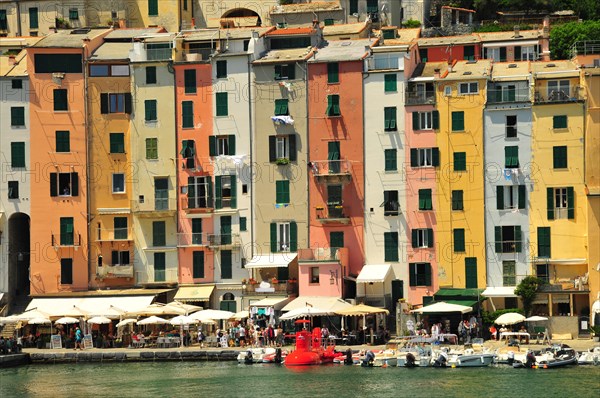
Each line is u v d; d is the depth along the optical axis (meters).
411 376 155.00
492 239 186.50
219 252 197.75
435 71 193.50
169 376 161.88
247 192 197.12
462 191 188.12
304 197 195.00
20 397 149.50
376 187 191.88
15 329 192.12
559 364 159.75
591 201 179.88
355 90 193.50
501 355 162.75
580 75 184.50
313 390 147.62
